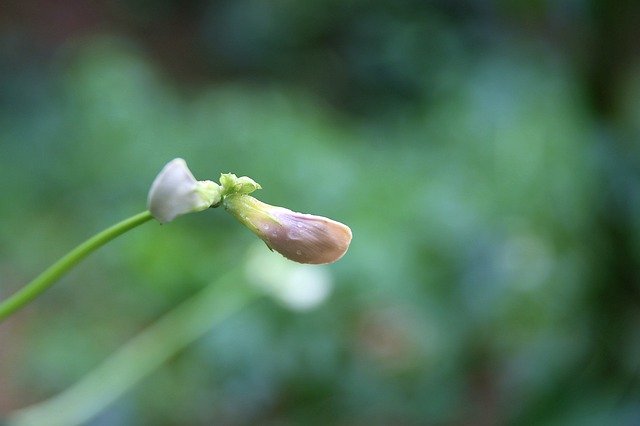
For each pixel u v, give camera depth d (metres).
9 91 1.58
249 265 0.70
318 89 1.90
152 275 1.04
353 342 1.01
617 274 0.64
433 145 1.41
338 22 1.94
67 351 1.01
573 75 0.67
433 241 1.08
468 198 1.17
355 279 1.01
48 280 0.44
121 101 1.33
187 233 1.11
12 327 1.08
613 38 0.61
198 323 0.75
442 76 1.67
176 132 1.30
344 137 1.43
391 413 1.01
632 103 0.79
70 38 2.01
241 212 0.42
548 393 0.64
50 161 1.32
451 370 1.02
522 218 1.14
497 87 1.52
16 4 2.01
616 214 0.63
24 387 1.00
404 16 1.84
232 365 0.95
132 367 0.69
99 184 1.27
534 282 1.04
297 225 0.42
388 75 1.83
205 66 2.02
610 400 0.63
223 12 2.02
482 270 1.05
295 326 0.97
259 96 1.54
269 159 1.22
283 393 0.99
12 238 1.21
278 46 1.98
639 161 0.64
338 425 1.00
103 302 1.06
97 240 0.43
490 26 1.77
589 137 0.64
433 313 1.03
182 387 0.94
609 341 0.64
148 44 2.07
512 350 1.02
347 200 1.16
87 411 0.65
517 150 1.25
